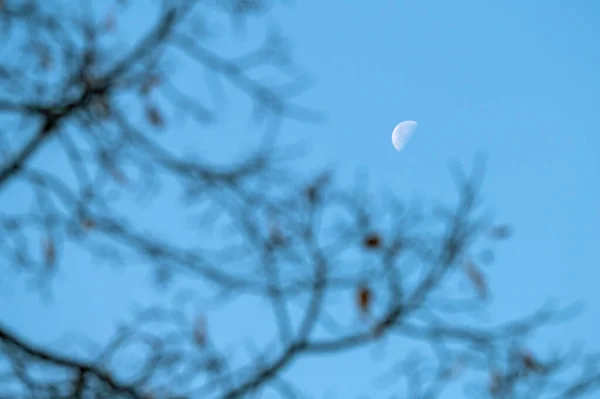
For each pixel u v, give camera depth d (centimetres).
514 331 778
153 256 918
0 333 830
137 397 855
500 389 767
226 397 852
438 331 784
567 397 744
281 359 843
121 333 871
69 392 854
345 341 826
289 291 844
